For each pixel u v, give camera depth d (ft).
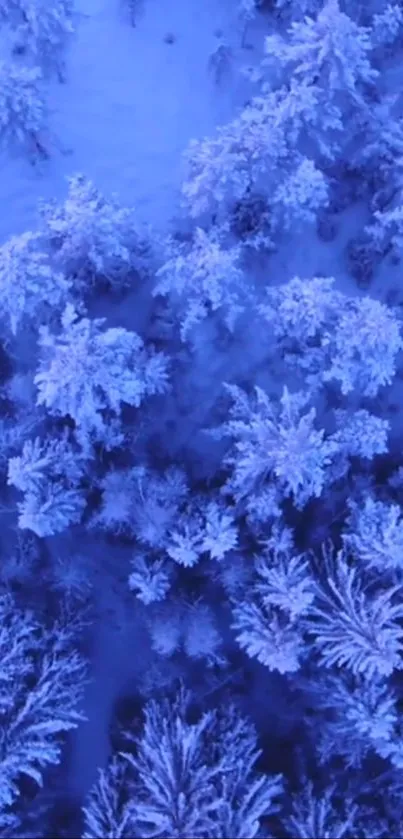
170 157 46.14
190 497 38.86
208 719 35.35
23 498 41.01
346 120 41.04
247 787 34.24
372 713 34.24
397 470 41.34
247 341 43.24
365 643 33.83
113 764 36.42
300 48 37.42
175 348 42.57
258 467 35.91
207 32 47.37
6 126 40.78
